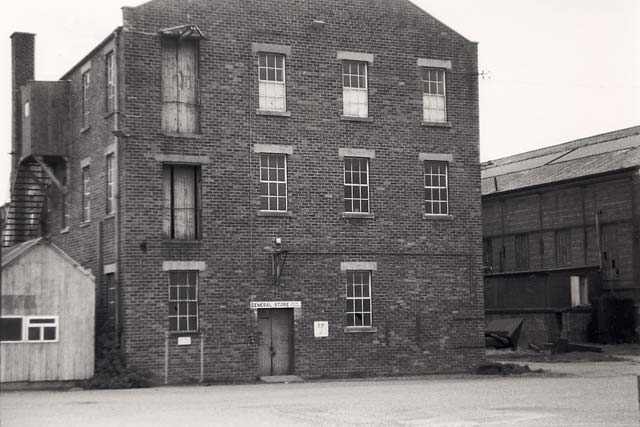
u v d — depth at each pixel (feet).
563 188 160.86
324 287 97.35
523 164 192.03
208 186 93.20
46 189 106.42
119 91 91.15
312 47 99.19
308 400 68.33
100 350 89.15
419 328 101.35
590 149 176.65
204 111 93.71
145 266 89.61
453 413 58.18
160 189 90.94
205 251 92.38
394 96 102.73
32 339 83.51
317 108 98.84
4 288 82.74
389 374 99.35
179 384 89.56
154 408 63.10
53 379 83.97
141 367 88.28
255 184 95.25
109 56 95.55
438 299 102.73
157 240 90.38
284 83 97.91
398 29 103.65
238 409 61.82
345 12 101.14
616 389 76.89
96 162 97.09
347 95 100.99
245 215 94.53
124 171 89.86
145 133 90.84
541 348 141.90
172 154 91.81
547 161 182.80
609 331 142.61
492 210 178.40
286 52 97.86
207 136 93.56
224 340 92.32
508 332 148.36
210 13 94.84
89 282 86.22
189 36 92.89
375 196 100.73
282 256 95.55
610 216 150.92
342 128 99.76
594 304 144.46
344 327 97.76
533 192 166.81
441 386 82.53
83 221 100.73
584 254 155.84
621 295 147.13
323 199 98.22
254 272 94.38
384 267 100.37
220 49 95.04
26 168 106.73
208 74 94.32
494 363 104.17
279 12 97.96
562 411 59.06
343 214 98.84
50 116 104.83
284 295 95.45
